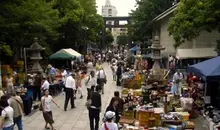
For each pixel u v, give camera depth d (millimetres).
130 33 46781
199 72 13312
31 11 23969
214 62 13453
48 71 25047
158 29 37406
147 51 43344
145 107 11852
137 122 10922
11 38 25312
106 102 17766
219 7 21109
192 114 13656
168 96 15359
